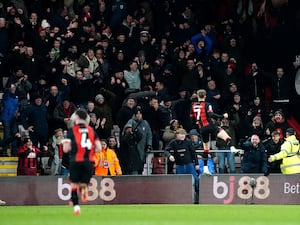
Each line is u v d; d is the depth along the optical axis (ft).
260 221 118.01
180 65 217.97
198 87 216.54
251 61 238.89
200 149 193.16
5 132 202.59
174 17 241.55
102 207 159.94
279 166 188.65
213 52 225.76
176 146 180.24
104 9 231.30
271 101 222.69
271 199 174.91
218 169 194.18
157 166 194.80
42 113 199.72
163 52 225.35
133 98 202.39
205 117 171.63
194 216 128.77
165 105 207.21
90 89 209.05
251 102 217.77
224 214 133.90
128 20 228.63
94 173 181.27
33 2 230.48
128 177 176.96
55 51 213.87
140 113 192.03
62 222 115.24
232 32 239.91
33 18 219.41
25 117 199.00
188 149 180.04
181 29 234.58
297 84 224.74
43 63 212.43
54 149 191.11
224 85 218.59
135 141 188.55
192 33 235.40
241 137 206.69
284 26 233.35
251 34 239.09
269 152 188.14
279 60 233.96
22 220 119.75
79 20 221.25
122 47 221.05
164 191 176.96
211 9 249.55
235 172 197.77
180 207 158.81
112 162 183.01
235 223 113.70
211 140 207.51
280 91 221.25
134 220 119.34
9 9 216.95
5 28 215.31
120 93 211.82
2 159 201.36
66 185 175.83
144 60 218.59
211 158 183.62
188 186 176.76
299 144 179.73
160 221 117.19
